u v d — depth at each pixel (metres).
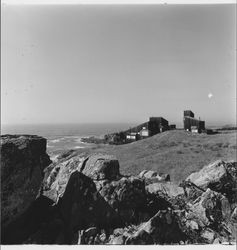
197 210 7.12
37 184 6.92
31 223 6.62
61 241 6.33
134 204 6.93
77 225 6.66
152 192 7.59
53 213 6.82
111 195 6.91
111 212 6.78
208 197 7.38
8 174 6.51
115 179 7.36
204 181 8.12
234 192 7.98
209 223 6.84
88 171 7.42
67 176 7.45
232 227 6.83
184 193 7.60
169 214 6.66
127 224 6.71
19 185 6.61
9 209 6.46
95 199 6.88
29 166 6.80
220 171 8.26
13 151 6.68
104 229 6.57
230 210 7.24
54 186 7.40
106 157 7.83
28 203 6.75
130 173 8.74
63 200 6.95
